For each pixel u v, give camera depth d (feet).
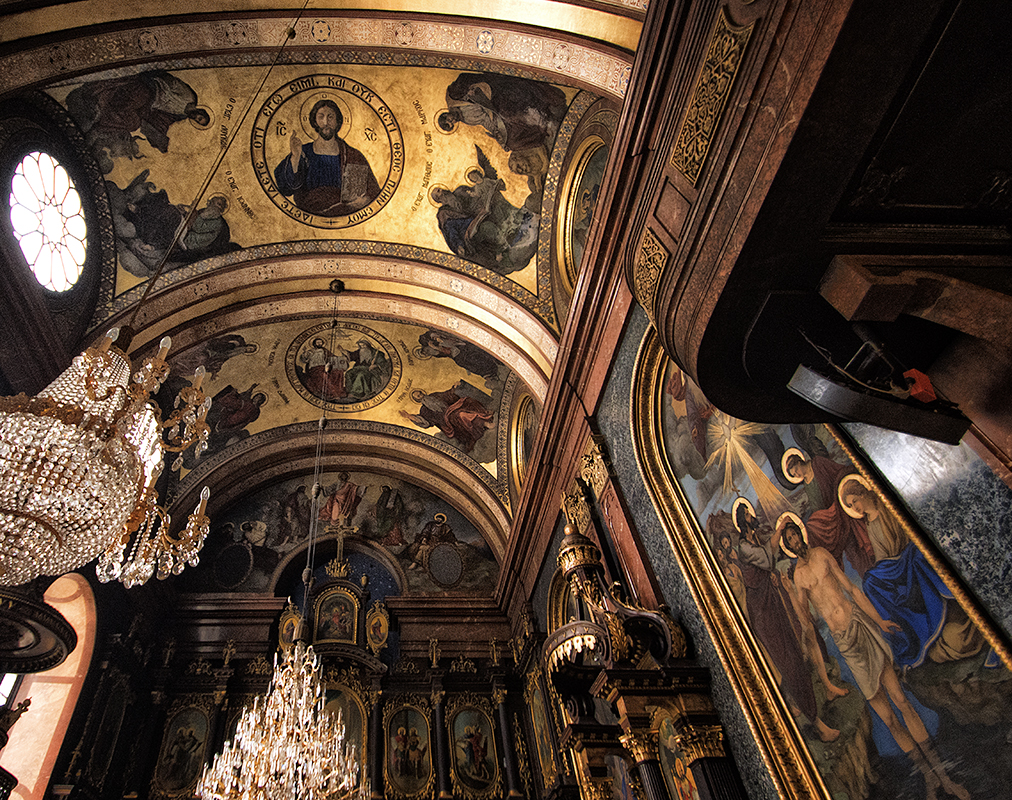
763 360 11.85
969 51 8.94
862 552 15.19
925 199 10.52
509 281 38.42
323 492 54.75
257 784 28.02
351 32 28.68
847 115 8.76
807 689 16.98
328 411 52.49
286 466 53.93
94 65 27.27
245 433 51.29
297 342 47.75
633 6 23.38
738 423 20.71
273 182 37.17
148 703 43.29
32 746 34.30
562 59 26.73
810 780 16.40
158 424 20.67
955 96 9.37
